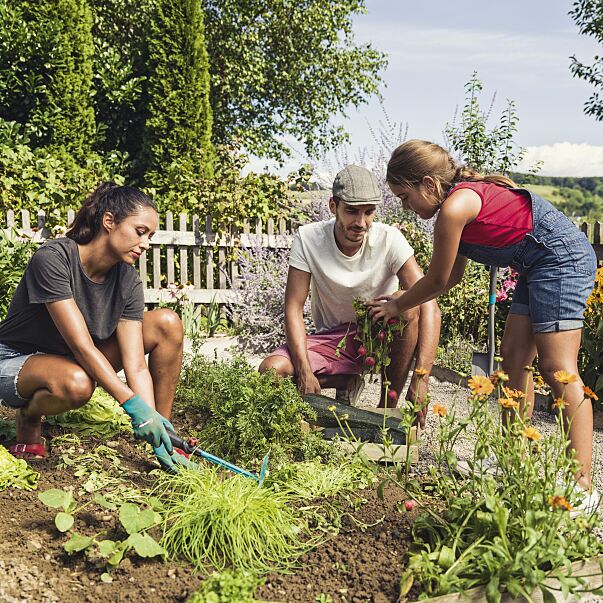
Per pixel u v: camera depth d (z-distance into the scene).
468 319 7.31
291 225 8.85
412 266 3.81
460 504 2.42
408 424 2.55
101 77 11.62
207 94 11.45
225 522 2.36
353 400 4.21
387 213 8.25
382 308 3.47
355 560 2.35
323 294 3.95
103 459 3.10
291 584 2.22
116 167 11.72
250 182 8.67
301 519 2.61
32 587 2.07
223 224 8.41
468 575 2.18
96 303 2.94
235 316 8.34
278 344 7.64
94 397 3.80
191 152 11.27
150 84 11.82
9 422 3.42
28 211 7.85
